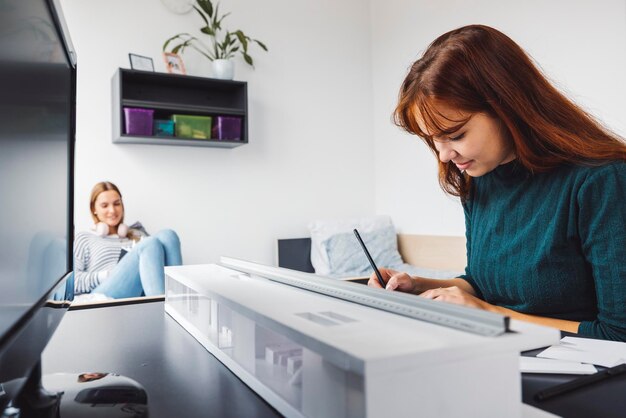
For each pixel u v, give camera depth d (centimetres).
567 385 55
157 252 258
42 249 53
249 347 57
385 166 397
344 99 396
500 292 112
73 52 76
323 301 58
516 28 284
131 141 310
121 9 317
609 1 234
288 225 371
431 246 346
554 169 100
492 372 40
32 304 47
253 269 89
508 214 110
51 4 59
